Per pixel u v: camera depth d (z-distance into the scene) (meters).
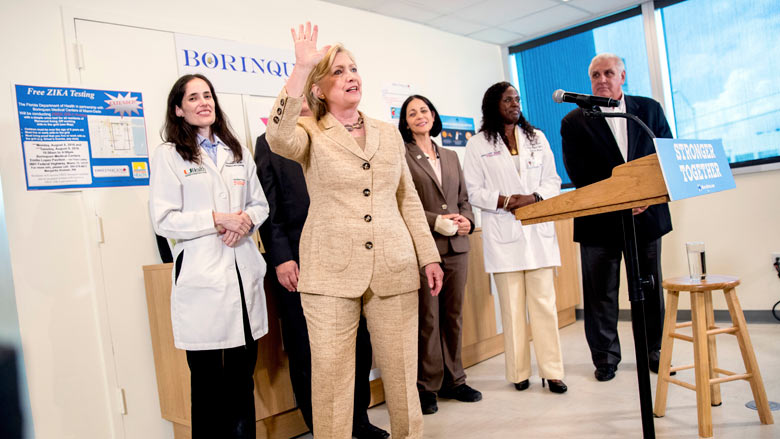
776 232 3.69
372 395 2.82
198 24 2.80
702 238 3.97
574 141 2.92
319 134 1.55
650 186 1.42
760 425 2.07
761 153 3.84
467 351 3.42
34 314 2.17
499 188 2.77
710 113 4.04
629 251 1.60
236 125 2.88
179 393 2.29
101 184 2.38
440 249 2.61
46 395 2.17
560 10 4.24
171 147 1.90
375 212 1.53
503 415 2.46
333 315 1.50
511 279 2.75
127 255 2.43
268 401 2.28
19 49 2.22
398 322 1.55
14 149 2.17
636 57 4.36
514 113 2.78
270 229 2.21
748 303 3.80
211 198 1.91
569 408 2.46
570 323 4.43
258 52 3.02
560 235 4.22
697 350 2.05
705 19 4.02
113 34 2.48
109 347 2.34
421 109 2.71
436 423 2.43
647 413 1.57
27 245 2.17
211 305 1.82
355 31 3.71
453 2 3.82
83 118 2.35
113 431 2.32
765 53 3.79
